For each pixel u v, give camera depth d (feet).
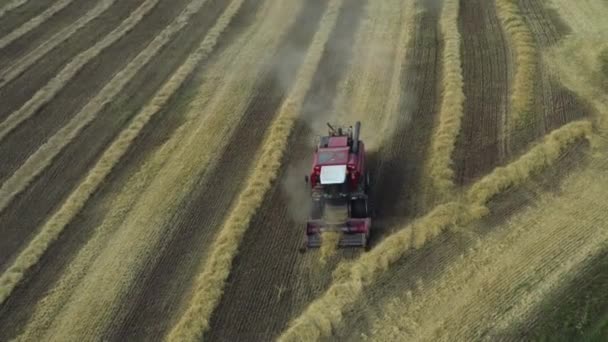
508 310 54.54
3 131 93.66
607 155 72.69
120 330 58.49
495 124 80.84
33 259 68.44
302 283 61.11
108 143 88.58
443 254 61.72
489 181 69.87
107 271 65.77
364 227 63.67
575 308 53.88
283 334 55.52
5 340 58.70
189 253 66.95
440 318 54.80
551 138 75.61
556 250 60.34
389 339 53.47
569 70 90.43
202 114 92.07
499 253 60.90
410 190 71.51
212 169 80.23
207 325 57.21
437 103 86.99
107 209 75.41
